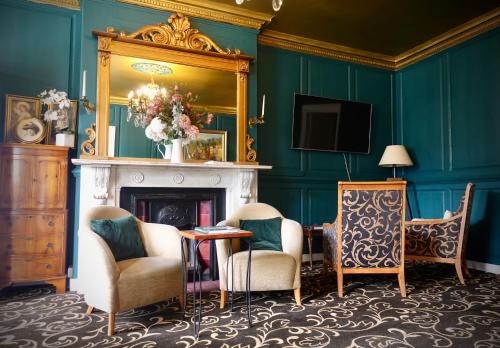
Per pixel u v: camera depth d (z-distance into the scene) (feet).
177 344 6.63
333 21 13.91
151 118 11.29
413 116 16.60
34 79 11.48
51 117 10.99
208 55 12.66
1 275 9.78
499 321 7.77
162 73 12.03
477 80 13.76
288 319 7.95
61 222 10.46
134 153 11.48
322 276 12.11
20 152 10.14
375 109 17.07
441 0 12.31
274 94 14.94
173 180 11.48
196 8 12.49
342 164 16.26
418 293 9.99
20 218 10.03
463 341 6.73
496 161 13.00
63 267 10.40
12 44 11.27
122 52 11.44
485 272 12.87
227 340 6.81
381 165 15.98
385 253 9.67
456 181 14.44
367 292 10.12
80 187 10.38
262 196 14.47
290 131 15.17
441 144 15.16
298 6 12.79
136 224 9.27
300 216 15.14
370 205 9.61
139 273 7.61
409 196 16.67
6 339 6.86
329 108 15.80
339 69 16.42
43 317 8.13
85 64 11.10
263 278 8.82
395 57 17.42
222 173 12.24
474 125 13.82
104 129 11.09
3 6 11.21
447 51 15.05
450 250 11.24
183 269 8.33
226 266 8.82
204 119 12.24
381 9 12.96
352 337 6.93
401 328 7.38
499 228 12.76
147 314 8.32
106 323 7.75
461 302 9.14
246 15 13.17
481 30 13.62
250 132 13.41
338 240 9.73
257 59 14.44
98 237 7.61
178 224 11.76
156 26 11.87
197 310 8.62
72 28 12.03
